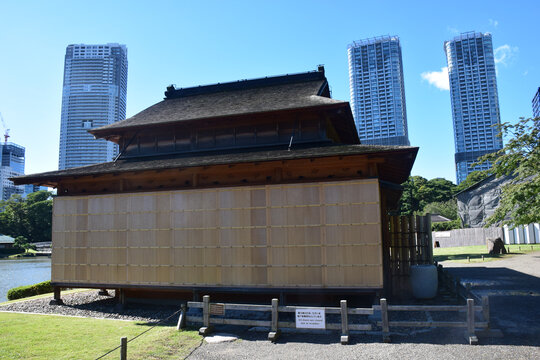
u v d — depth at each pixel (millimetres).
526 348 8133
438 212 63812
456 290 13094
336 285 11828
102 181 15305
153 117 17219
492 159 15070
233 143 15547
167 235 13711
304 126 14727
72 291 19531
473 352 8031
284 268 12328
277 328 9875
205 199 13453
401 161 12617
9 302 16547
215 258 13055
